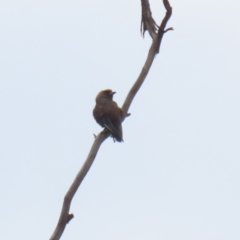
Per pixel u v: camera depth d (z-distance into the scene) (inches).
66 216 687.1
